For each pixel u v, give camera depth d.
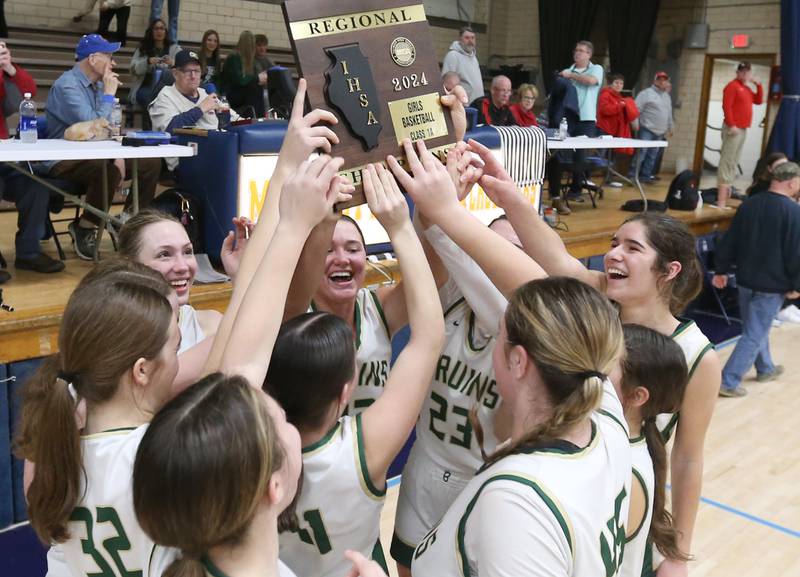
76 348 1.12
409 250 1.27
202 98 5.45
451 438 1.68
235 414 0.86
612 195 8.67
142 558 1.08
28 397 1.18
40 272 4.03
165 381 1.21
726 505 3.41
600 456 1.09
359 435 1.24
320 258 1.34
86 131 4.15
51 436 1.10
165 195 4.23
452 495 1.70
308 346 1.21
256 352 1.12
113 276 1.23
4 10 7.99
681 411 1.77
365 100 1.25
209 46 7.52
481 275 1.48
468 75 8.16
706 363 1.74
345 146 1.25
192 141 4.27
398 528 1.78
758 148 12.10
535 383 1.09
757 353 4.82
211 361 1.24
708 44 11.79
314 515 1.24
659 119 9.84
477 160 1.39
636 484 1.29
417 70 1.30
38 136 4.54
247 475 0.84
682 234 1.88
